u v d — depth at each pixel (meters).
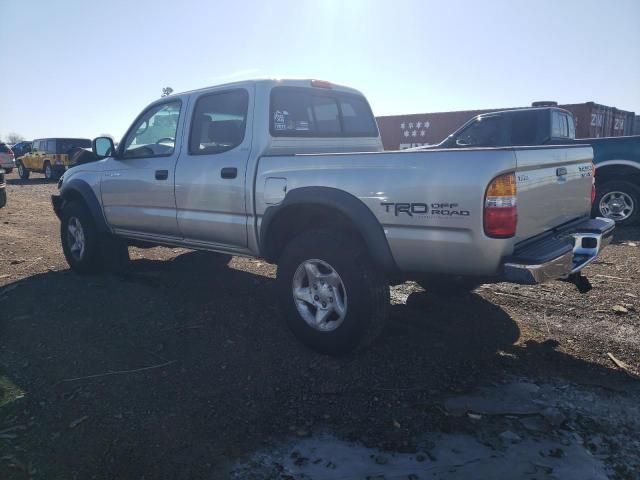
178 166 4.67
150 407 3.08
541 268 2.98
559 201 3.62
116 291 5.23
